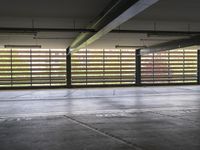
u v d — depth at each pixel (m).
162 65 22.75
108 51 21.84
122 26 12.23
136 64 22.23
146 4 5.77
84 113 9.29
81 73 21.41
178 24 11.93
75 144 5.52
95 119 8.16
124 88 20.50
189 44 13.84
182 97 14.26
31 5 8.56
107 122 7.70
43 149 5.22
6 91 18.66
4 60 20.30
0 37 14.76
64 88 20.84
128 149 5.18
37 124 7.50
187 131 6.57
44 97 14.62
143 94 15.88
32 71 20.64
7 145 5.51
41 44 17.94
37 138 6.02
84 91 18.11
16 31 10.30
